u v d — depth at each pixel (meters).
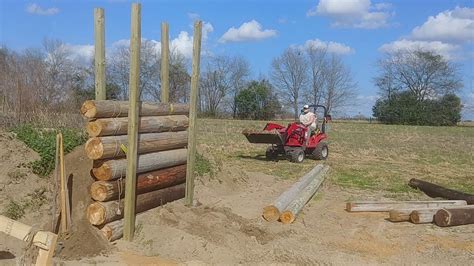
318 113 19.84
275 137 17.45
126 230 6.94
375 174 15.94
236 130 33.81
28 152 8.26
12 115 11.66
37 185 7.79
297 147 18.03
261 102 62.28
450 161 20.78
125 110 7.36
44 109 12.67
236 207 10.22
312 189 11.63
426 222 9.20
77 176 7.82
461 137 38.41
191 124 8.57
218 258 6.71
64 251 6.43
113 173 6.93
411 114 66.12
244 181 13.16
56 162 6.84
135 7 6.55
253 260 6.77
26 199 7.48
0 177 7.59
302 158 18.05
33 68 15.09
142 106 7.61
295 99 66.12
